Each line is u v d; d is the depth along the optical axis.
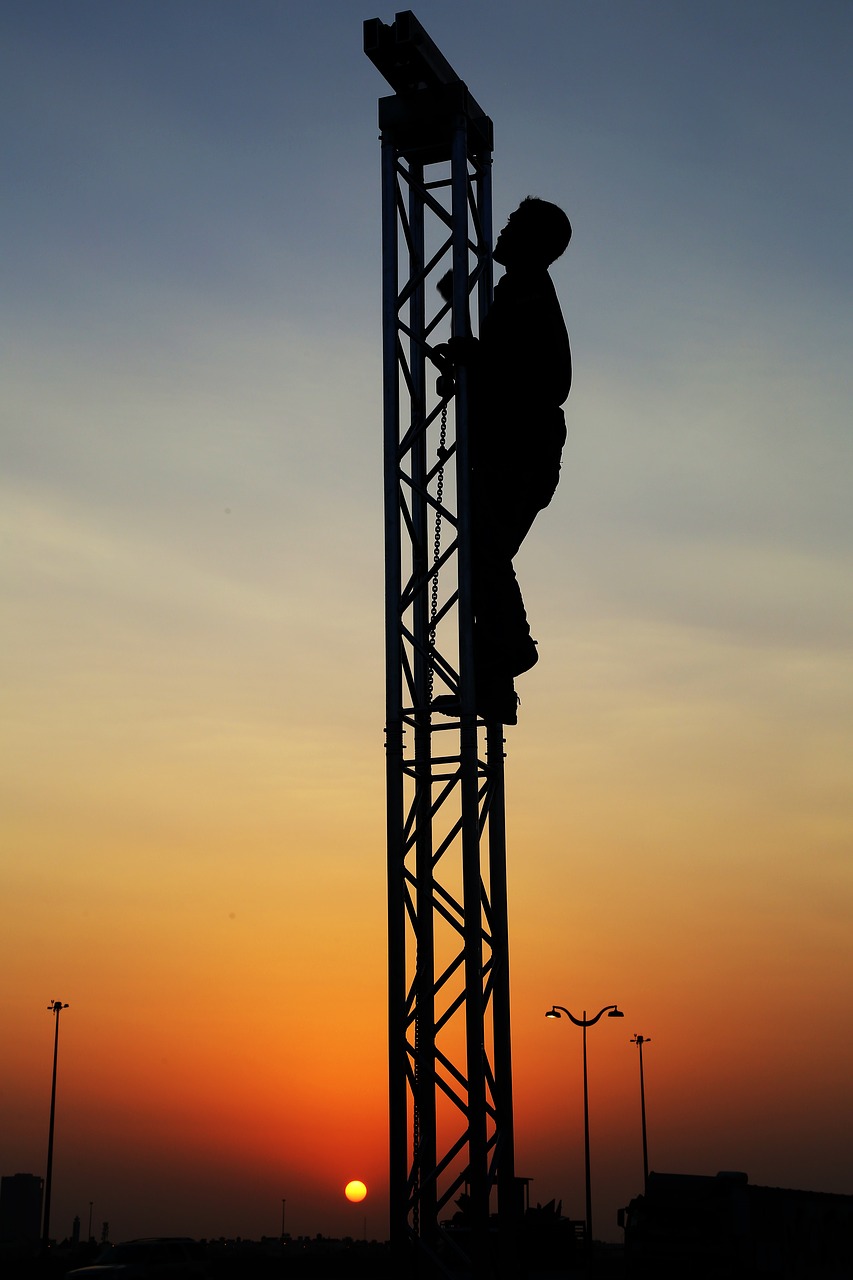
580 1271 44.81
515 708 11.49
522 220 11.30
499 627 11.18
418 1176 10.53
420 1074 10.70
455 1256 10.47
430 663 11.35
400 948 10.61
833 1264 23.42
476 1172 10.07
